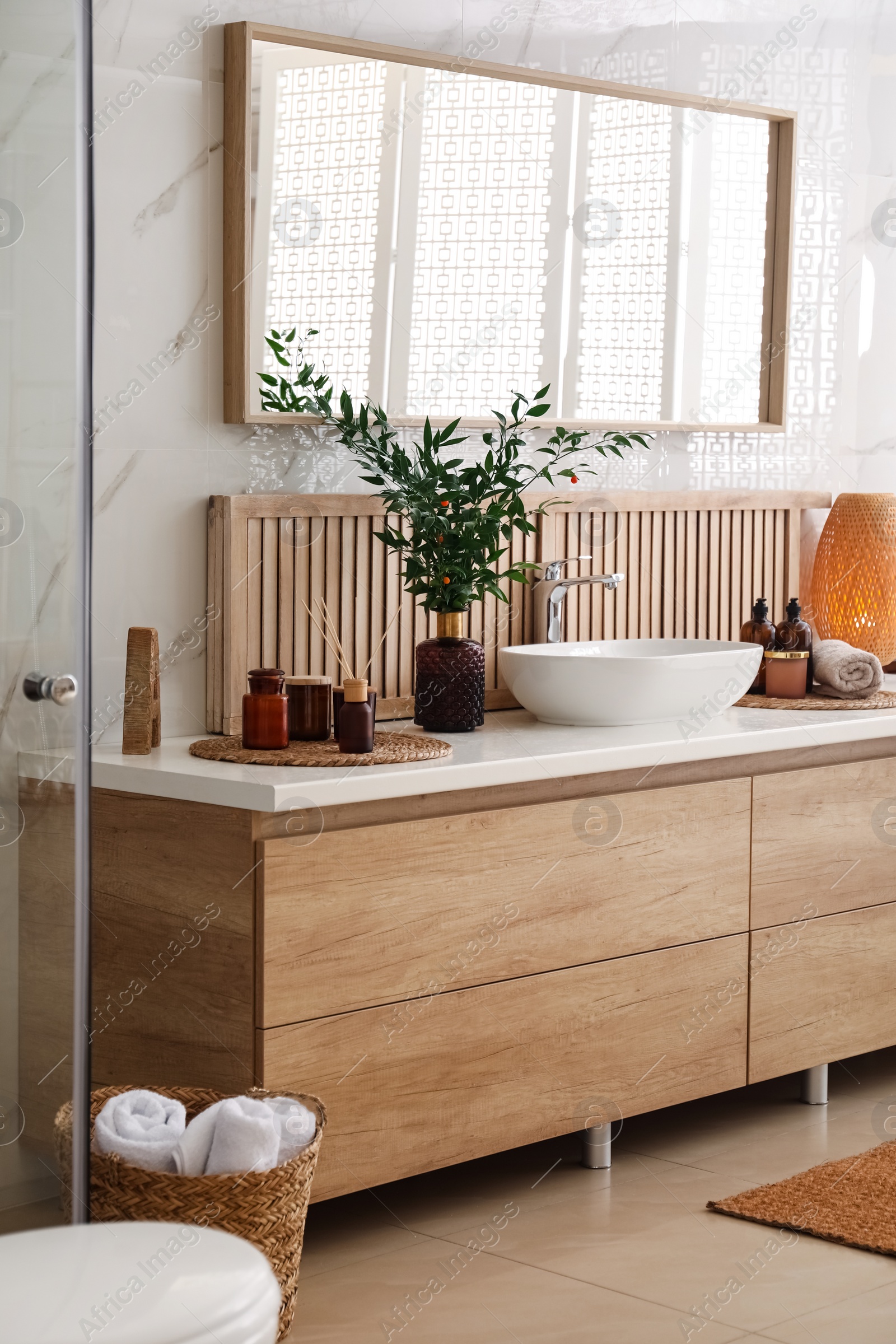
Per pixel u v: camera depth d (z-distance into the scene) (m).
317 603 2.81
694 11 3.36
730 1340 2.11
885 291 3.86
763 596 3.59
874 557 3.61
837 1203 2.56
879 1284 2.29
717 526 3.47
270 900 2.23
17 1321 1.42
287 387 2.76
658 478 3.40
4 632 1.83
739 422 3.52
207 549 2.71
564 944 2.59
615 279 3.25
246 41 2.64
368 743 2.48
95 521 2.58
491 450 3.08
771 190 3.53
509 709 3.10
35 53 1.80
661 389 3.37
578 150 3.16
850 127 3.73
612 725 2.84
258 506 2.70
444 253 2.97
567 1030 2.61
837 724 2.96
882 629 3.63
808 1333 2.13
